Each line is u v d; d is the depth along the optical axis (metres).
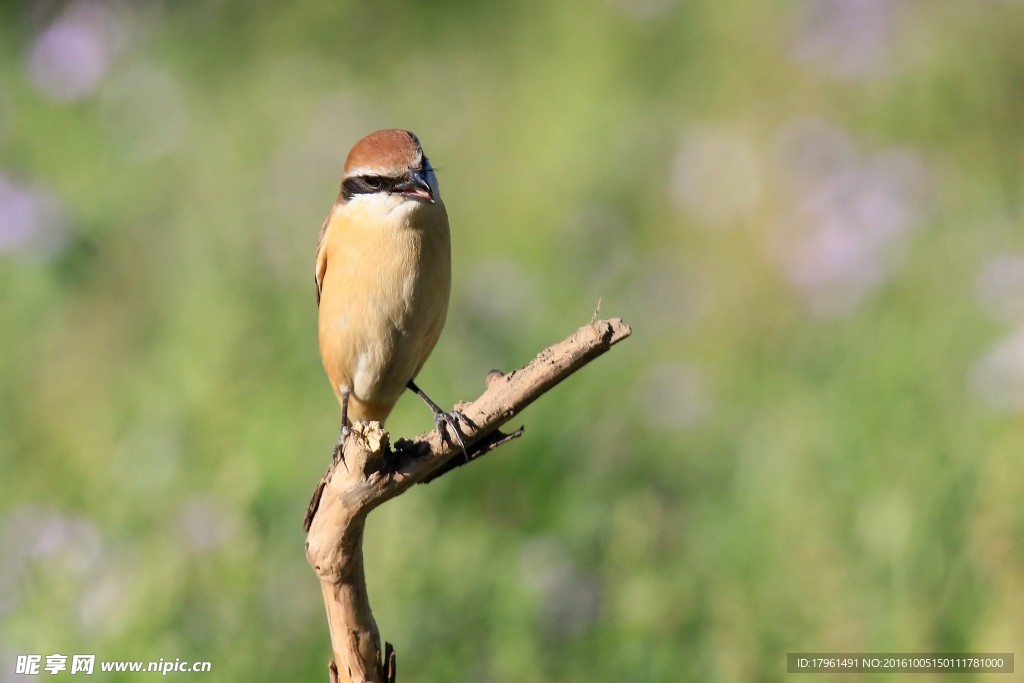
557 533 10.94
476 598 10.05
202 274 13.34
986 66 16.72
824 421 11.73
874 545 10.02
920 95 16.84
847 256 13.96
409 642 9.69
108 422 12.41
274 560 10.08
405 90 20.08
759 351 14.07
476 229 16.83
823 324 13.73
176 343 12.55
